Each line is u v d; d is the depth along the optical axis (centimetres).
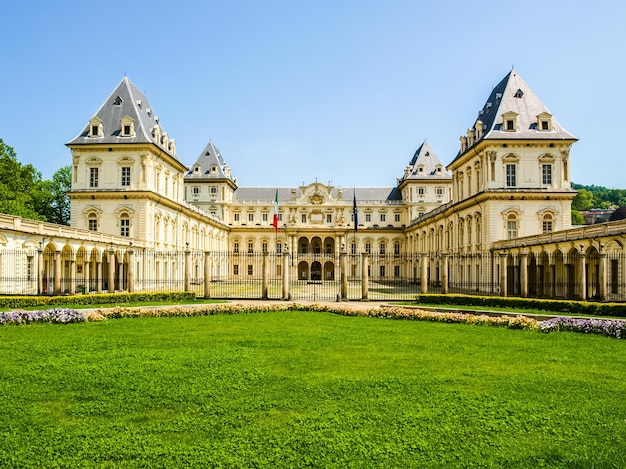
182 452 896
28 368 1477
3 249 3488
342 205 10475
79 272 5003
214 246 9012
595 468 852
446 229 6844
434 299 3625
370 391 1262
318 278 10669
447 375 1425
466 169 6034
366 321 2652
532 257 4719
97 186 5619
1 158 6406
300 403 1169
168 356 1659
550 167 5188
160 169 6138
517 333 2236
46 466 842
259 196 10956
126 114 5822
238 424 1036
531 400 1203
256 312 3088
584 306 2883
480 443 951
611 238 3356
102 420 1056
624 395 1248
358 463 862
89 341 1941
